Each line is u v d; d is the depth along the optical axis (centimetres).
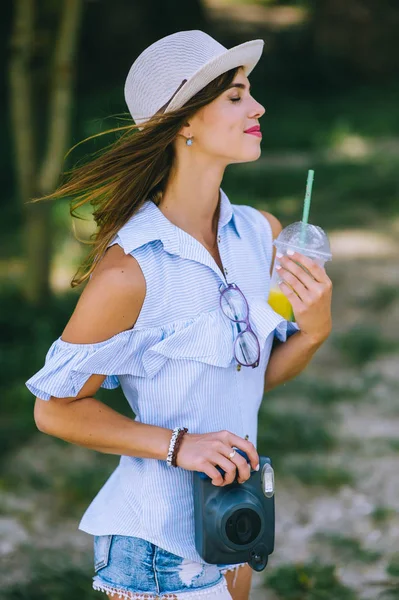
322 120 2339
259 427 718
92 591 500
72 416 295
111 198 303
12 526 591
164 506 301
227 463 280
